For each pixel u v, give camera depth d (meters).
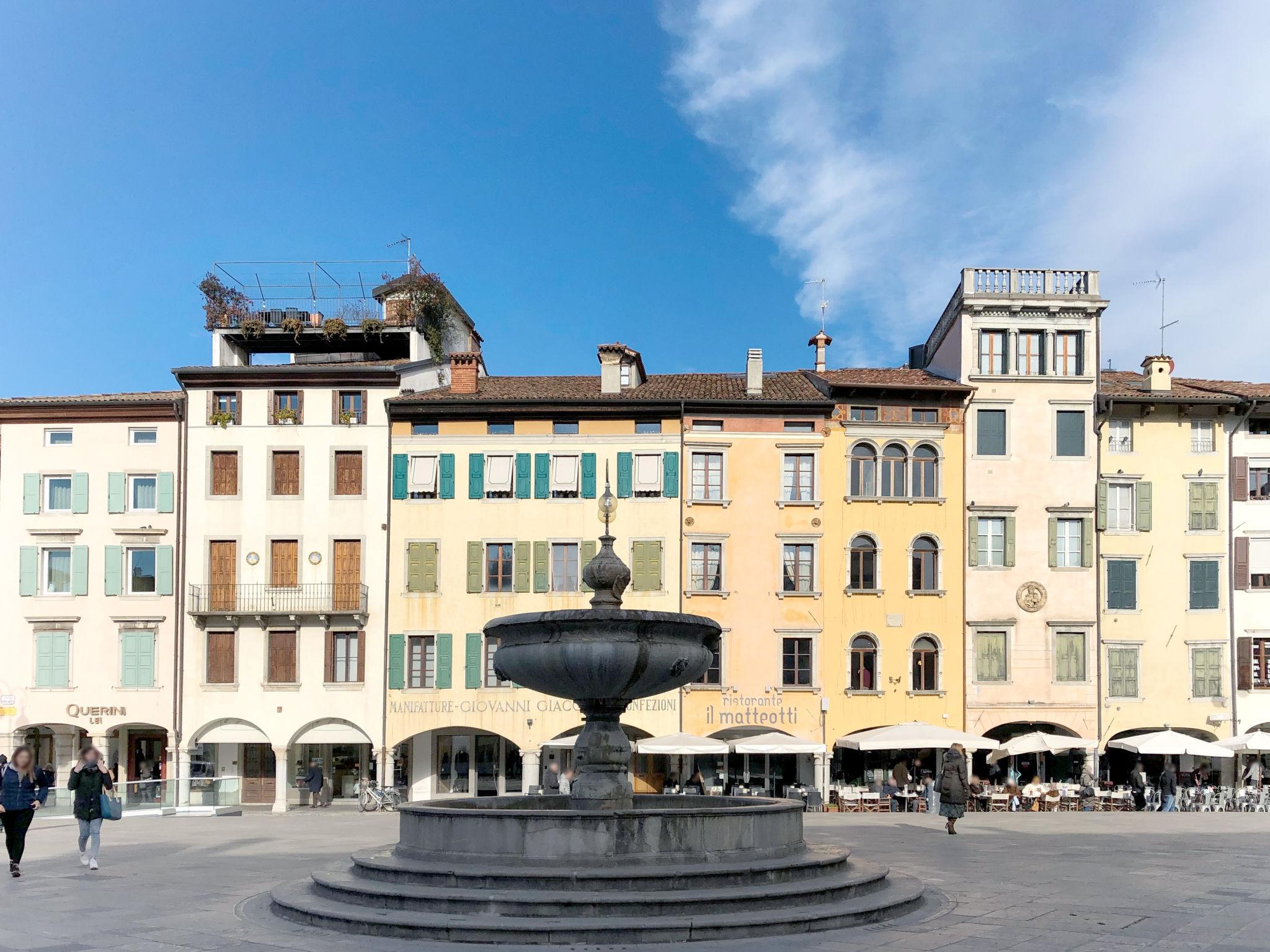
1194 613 42.75
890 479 43.09
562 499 42.47
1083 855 21.83
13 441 43.19
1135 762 42.50
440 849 15.67
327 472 42.72
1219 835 26.78
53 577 42.91
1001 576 42.75
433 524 42.44
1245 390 45.31
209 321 45.59
